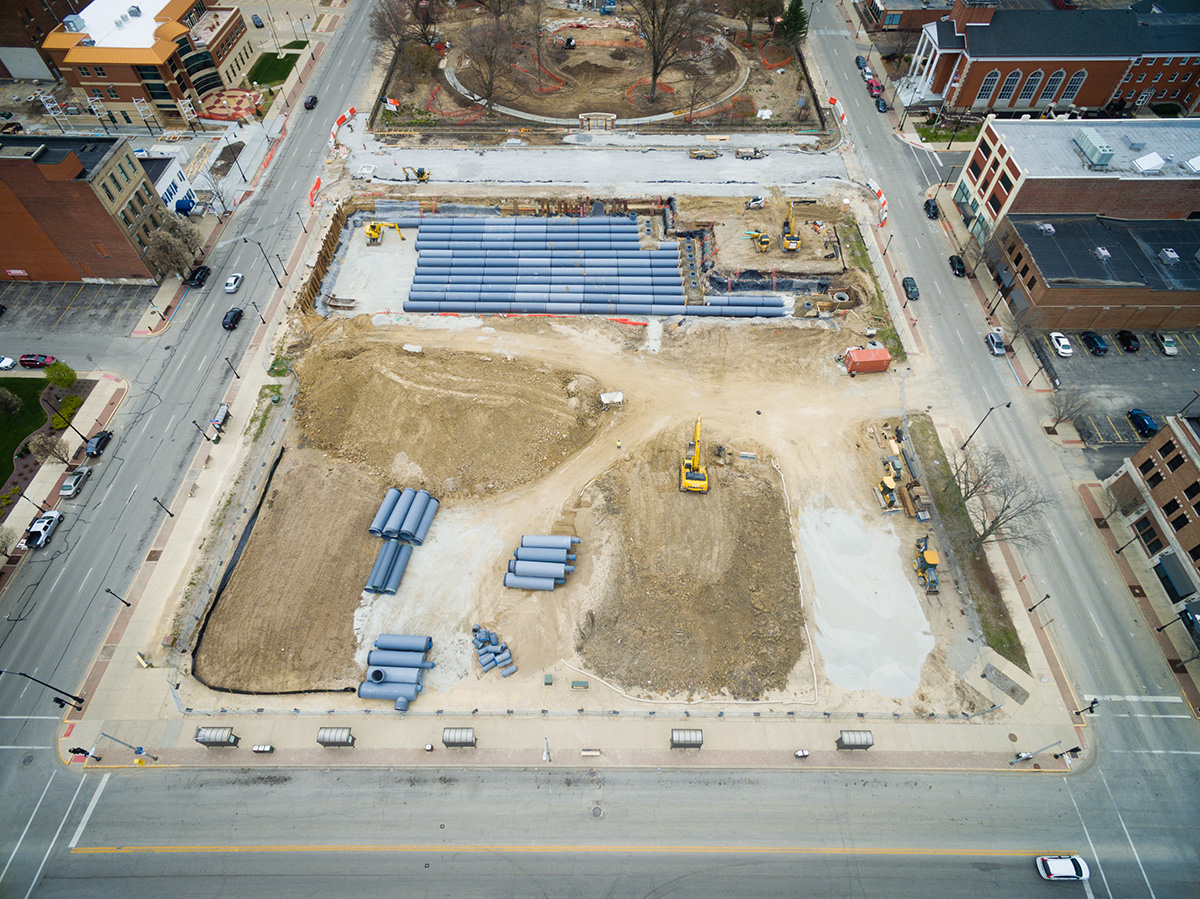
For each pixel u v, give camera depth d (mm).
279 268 84750
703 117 105875
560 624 56094
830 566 59250
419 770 49938
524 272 84312
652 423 69500
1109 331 76875
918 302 80750
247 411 70938
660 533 60031
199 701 52844
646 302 81438
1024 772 49625
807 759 50094
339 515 62562
